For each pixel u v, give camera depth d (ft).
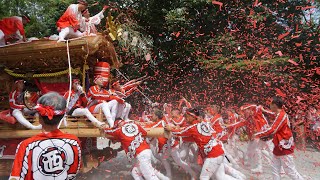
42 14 42.34
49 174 8.05
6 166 18.35
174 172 23.52
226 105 39.37
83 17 19.76
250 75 38.75
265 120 23.52
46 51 17.29
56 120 8.39
